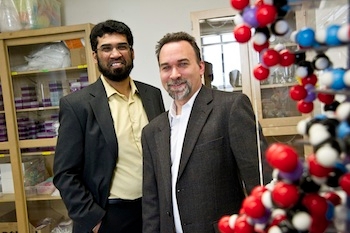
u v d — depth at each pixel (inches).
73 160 59.5
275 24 20.8
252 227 20.5
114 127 60.8
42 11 95.5
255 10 20.6
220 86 95.4
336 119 17.3
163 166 47.2
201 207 43.2
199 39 93.0
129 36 63.8
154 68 107.7
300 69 21.8
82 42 95.0
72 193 59.2
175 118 49.2
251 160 40.7
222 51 94.3
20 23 93.4
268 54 21.9
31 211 105.5
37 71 99.3
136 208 63.4
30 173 103.3
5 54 95.2
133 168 62.1
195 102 46.4
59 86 103.2
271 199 18.7
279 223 18.9
